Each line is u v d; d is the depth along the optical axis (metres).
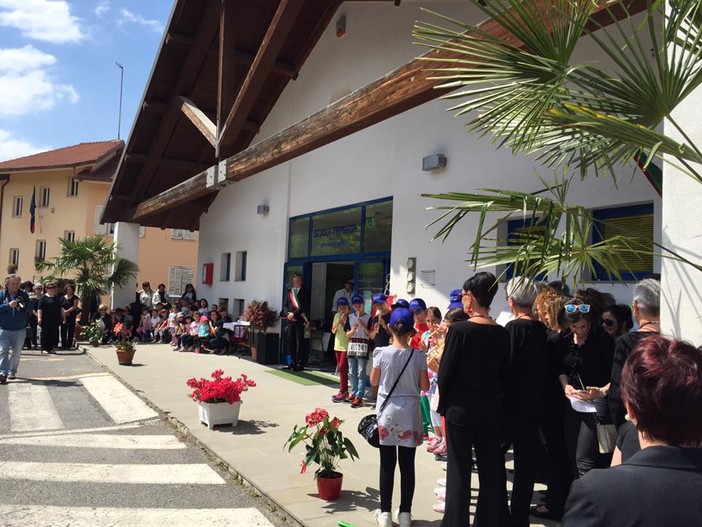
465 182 7.83
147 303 18.33
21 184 31.16
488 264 3.91
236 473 5.24
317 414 4.62
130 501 4.59
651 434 1.48
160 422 7.22
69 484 4.93
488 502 3.53
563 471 4.20
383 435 3.98
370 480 5.04
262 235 13.98
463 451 3.54
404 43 9.55
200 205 17.52
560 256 3.72
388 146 9.69
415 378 4.06
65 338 14.91
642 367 1.52
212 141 10.98
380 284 9.82
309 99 12.40
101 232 28.75
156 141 14.67
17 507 4.39
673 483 1.37
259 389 9.22
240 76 13.50
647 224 5.67
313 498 4.57
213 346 13.78
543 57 2.92
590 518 1.40
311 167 12.10
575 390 3.79
